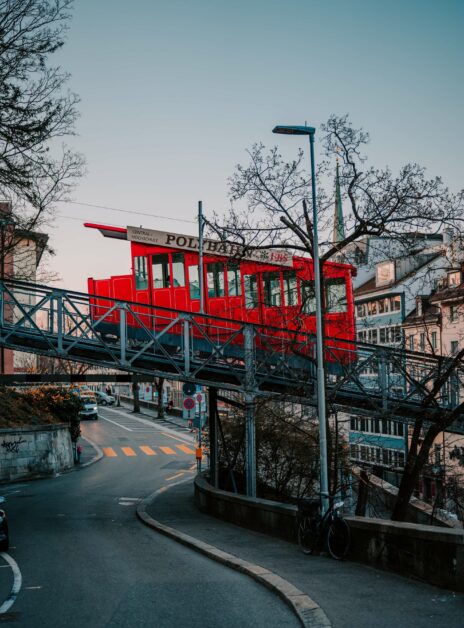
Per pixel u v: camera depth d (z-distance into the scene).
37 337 26.22
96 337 25.72
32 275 26.88
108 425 78.25
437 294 57.34
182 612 10.26
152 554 16.36
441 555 11.09
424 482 50.66
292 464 31.19
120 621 9.80
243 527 21.06
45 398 49.31
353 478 27.02
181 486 36.62
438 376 23.56
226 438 32.00
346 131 22.47
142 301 28.23
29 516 25.94
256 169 22.94
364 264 23.62
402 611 9.61
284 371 27.67
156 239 28.33
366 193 22.38
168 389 107.19
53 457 44.19
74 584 12.57
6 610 10.64
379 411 26.27
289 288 27.36
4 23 21.92
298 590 11.14
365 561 13.50
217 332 27.41
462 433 26.27
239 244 23.28
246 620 9.72
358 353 27.02
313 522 15.45
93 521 24.36
